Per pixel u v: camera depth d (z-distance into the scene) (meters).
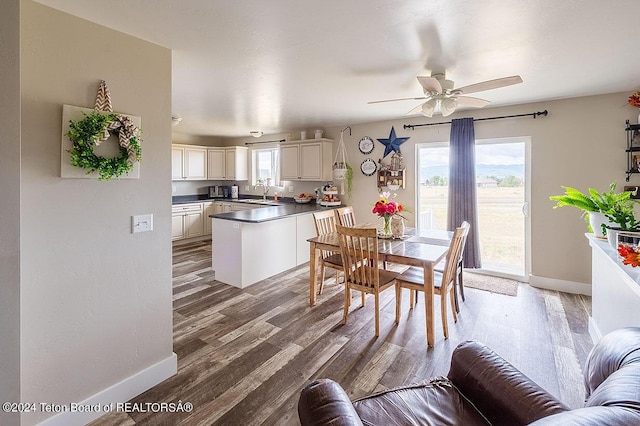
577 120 3.65
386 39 2.12
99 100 1.79
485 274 4.39
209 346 2.58
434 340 2.64
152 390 2.05
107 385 1.88
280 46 2.22
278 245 4.51
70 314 1.72
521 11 1.77
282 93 3.44
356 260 2.86
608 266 2.27
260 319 3.09
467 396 1.38
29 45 1.53
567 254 3.79
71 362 1.73
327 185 5.61
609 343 1.16
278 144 6.52
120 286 1.93
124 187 1.93
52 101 1.62
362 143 5.25
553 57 2.44
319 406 1.12
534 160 3.91
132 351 2.00
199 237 6.61
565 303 3.44
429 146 4.70
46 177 1.61
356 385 2.09
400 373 2.22
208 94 3.46
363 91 3.34
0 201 1.21
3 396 1.23
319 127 5.67
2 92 1.21
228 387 2.08
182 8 1.69
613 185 2.61
